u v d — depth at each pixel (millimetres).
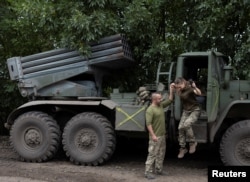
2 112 11820
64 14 8508
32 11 8633
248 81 7148
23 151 7879
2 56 11164
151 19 8672
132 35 8555
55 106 7957
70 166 7496
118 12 8781
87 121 7496
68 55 8188
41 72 8203
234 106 6934
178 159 8297
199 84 7641
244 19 8570
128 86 9383
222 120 6867
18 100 11109
